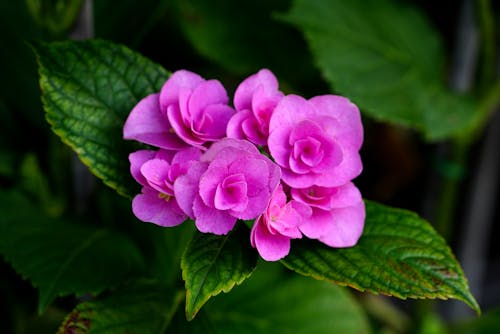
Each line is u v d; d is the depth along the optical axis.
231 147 0.53
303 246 0.57
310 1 0.76
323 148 0.56
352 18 0.77
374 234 0.58
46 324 0.75
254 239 0.54
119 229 0.69
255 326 0.71
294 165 0.55
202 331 0.60
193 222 0.68
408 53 0.77
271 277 0.74
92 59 0.60
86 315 0.59
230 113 0.57
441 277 0.56
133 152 0.59
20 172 0.71
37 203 0.72
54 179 0.72
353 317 0.74
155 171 0.55
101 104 0.59
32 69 0.71
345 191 0.56
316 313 0.73
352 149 0.56
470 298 0.56
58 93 0.59
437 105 0.76
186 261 0.54
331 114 0.56
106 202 0.69
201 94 0.57
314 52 0.74
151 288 0.62
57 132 0.58
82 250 0.64
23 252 0.63
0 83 0.71
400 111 0.74
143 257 0.67
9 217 0.66
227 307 0.72
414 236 0.58
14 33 0.71
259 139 0.56
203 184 0.54
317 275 0.56
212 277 0.54
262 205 0.54
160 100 0.57
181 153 0.55
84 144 0.59
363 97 0.74
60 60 0.59
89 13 0.66
